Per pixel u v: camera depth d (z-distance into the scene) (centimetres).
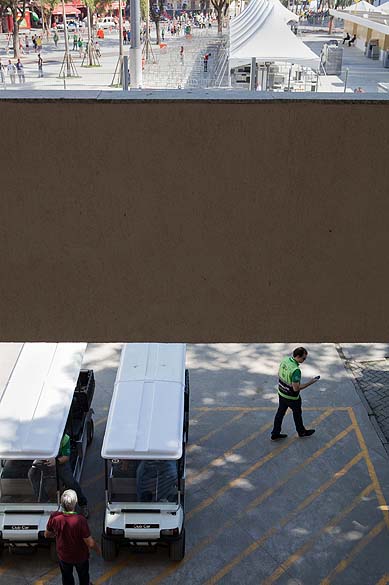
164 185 303
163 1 6744
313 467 1055
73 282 320
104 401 1236
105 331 329
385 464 1064
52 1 5175
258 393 1266
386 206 305
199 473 1038
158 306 325
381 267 317
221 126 293
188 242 312
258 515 951
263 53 1828
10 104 289
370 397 1258
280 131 293
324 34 5550
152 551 867
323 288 321
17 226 309
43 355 1033
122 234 311
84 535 758
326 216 308
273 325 328
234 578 841
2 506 852
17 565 861
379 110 290
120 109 291
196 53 2556
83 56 4066
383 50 3172
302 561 868
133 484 849
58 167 300
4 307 325
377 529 922
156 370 1005
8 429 866
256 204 306
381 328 327
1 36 5547
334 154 297
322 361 1395
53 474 854
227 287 321
